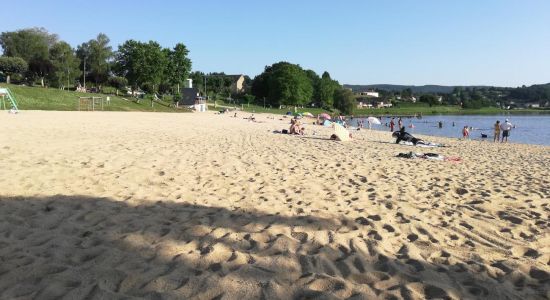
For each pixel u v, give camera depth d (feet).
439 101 648.79
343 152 53.83
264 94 413.18
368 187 29.35
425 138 111.14
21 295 11.60
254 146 57.26
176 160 38.86
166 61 286.46
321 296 11.73
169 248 15.52
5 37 295.89
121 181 27.94
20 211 19.86
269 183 29.50
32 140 49.47
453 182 32.63
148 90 322.34
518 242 18.12
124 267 13.67
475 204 25.08
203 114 222.28
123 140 55.88
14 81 280.92
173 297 11.61
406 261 15.12
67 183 26.48
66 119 99.55
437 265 14.94
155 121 118.01
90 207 21.01
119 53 285.23
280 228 18.48
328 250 15.69
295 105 387.55
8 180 26.22
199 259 14.46
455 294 12.46
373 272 13.82
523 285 13.50
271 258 14.66
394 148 65.10
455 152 65.21
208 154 44.86
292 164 39.81
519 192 29.19
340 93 440.04
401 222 20.45
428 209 23.30
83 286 12.12
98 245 15.71
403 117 391.45
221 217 19.94
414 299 11.89
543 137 148.97
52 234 16.79
